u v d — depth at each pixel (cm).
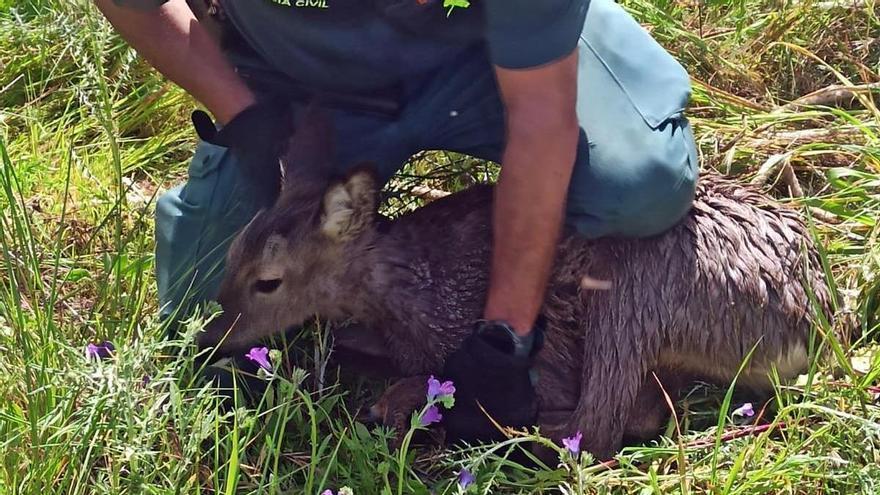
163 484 169
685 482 172
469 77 193
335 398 184
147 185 226
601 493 170
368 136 197
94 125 230
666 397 181
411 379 192
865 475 171
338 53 188
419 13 183
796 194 221
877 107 237
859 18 253
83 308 195
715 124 229
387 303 196
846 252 206
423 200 220
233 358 186
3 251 185
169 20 189
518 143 175
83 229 211
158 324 182
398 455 178
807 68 247
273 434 176
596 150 187
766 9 257
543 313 196
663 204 187
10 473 166
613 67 195
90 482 169
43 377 172
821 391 187
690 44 246
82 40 227
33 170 220
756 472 173
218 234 195
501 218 180
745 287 190
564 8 167
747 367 193
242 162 190
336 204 189
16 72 239
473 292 198
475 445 187
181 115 235
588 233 190
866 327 198
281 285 190
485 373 183
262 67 196
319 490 167
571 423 190
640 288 190
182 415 167
